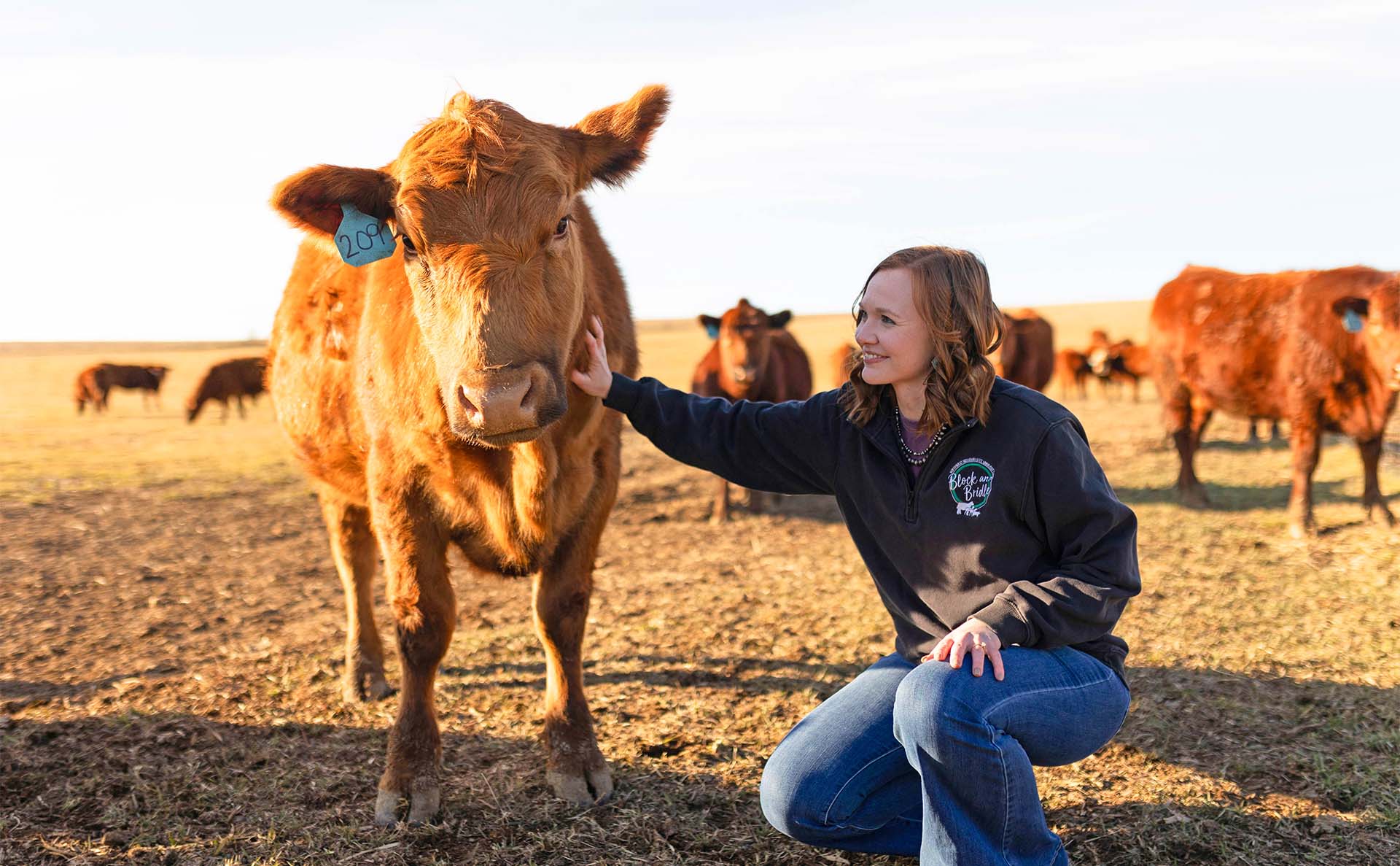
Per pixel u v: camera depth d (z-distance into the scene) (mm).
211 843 2852
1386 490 9102
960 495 2293
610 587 6301
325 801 3164
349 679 4234
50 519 9453
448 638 3203
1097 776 3215
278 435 19094
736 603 5727
